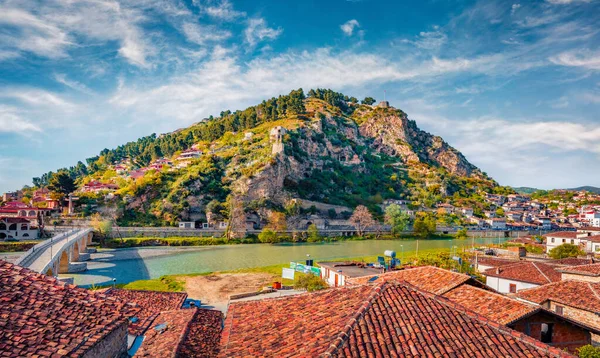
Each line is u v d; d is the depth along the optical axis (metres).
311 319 16.81
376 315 15.47
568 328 25.11
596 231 125.62
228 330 18.30
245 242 174.25
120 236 160.25
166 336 28.78
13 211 153.25
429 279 30.16
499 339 15.15
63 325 15.12
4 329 13.50
